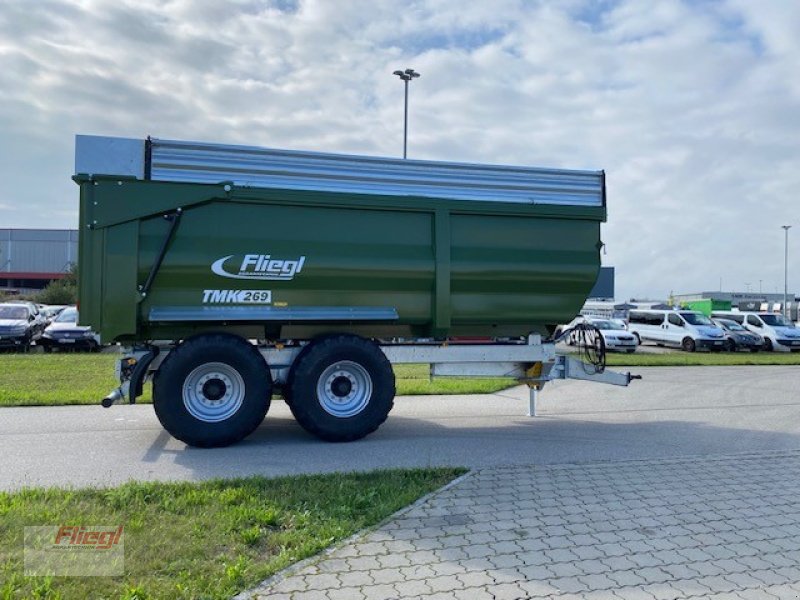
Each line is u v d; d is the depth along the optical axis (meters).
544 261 8.81
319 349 7.79
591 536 4.71
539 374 9.27
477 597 3.69
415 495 5.51
